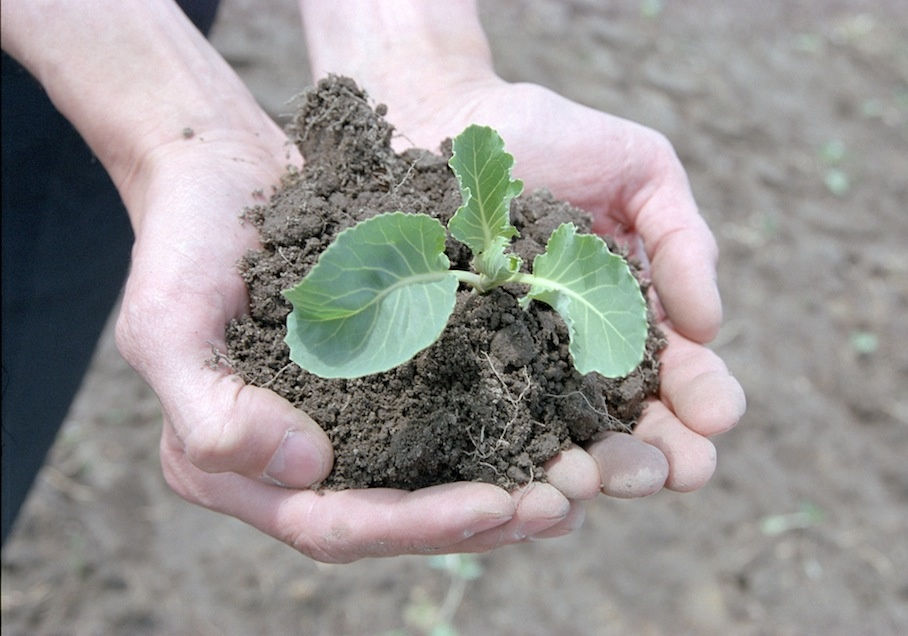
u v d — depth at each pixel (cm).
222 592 59
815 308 75
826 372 71
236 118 44
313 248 39
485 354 38
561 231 37
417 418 38
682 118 88
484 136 37
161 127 43
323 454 37
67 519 61
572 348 36
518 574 60
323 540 38
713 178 83
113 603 58
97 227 52
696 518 62
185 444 37
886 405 69
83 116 43
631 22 98
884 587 60
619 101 87
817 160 87
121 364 69
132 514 61
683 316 42
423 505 36
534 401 38
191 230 39
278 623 58
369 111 41
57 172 50
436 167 41
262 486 39
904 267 79
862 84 96
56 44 43
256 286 39
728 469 65
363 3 48
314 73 49
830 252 79
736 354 71
